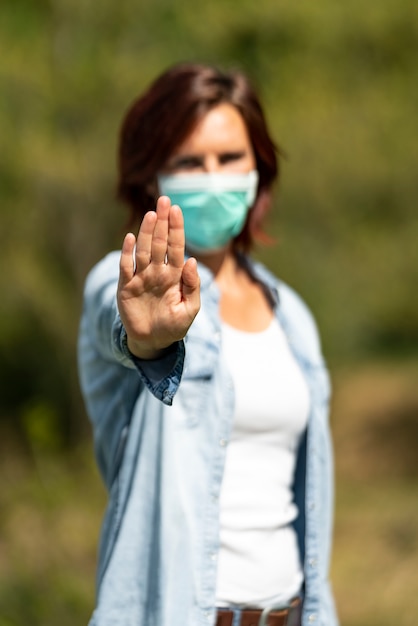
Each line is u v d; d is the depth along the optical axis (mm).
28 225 10188
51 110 9523
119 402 2639
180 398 2574
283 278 11148
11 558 5602
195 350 2615
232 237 3100
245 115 2967
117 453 2639
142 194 3025
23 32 9703
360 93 9641
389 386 21234
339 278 11898
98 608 2520
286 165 9555
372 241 10906
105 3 9758
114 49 9773
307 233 10812
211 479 2572
